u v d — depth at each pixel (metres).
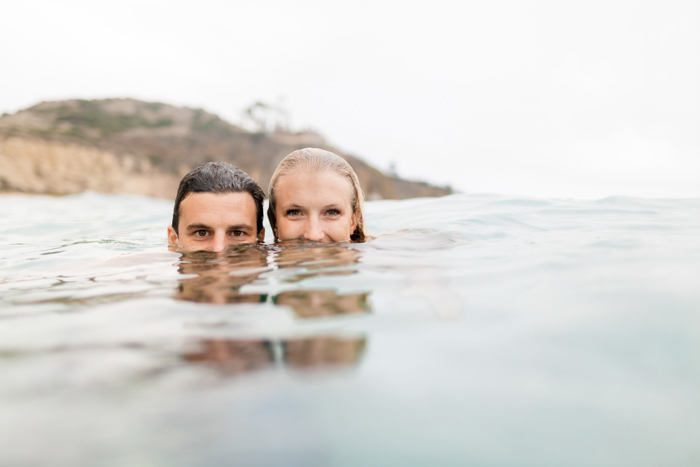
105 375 1.12
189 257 3.07
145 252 3.42
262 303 1.72
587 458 0.81
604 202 6.12
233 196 3.50
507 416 0.92
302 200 3.61
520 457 0.81
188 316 1.59
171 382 1.07
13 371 1.16
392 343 1.27
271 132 39.94
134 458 0.80
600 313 1.49
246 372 1.11
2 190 24.53
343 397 0.99
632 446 0.84
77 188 28.12
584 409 0.95
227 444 0.84
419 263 2.49
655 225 3.91
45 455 0.81
